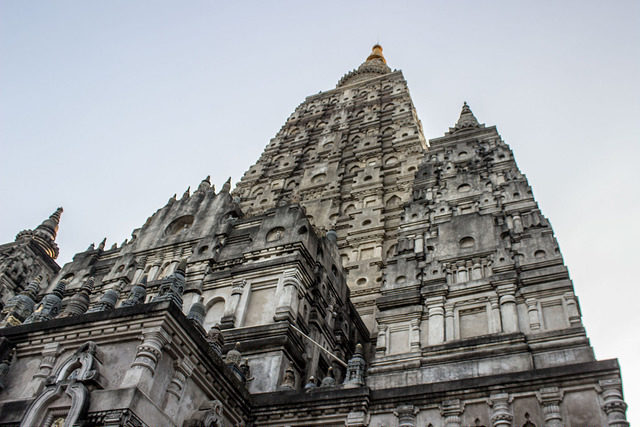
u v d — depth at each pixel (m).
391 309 28.31
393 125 64.00
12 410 19.98
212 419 21.48
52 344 22.28
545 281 26.22
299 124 73.50
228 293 31.67
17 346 22.94
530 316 25.09
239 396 24.06
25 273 51.06
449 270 29.22
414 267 30.23
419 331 26.77
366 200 52.94
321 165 61.69
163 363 20.66
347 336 35.09
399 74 77.12
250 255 33.31
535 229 29.77
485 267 28.64
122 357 20.61
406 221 34.97
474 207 34.38
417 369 24.98
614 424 19.44
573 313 24.39
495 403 21.47
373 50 98.06
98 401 18.88
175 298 22.88
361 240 47.84
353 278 44.19
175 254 37.50
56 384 19.70
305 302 31.16
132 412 18.47
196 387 22.03
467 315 26.77
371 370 25.75
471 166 39.47
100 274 39.75
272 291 30.59
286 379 26.38
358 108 71.56
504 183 35.25
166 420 19.78
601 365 20.88
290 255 31.70
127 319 21.30
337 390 23.97
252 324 29.34
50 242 55.59
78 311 25.97
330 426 23.45
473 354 24.41
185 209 41.47
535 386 21.36
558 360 22.83
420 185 39.00
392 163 56.88
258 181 63.41
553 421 20.27
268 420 24.34
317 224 52.19
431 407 22.33
